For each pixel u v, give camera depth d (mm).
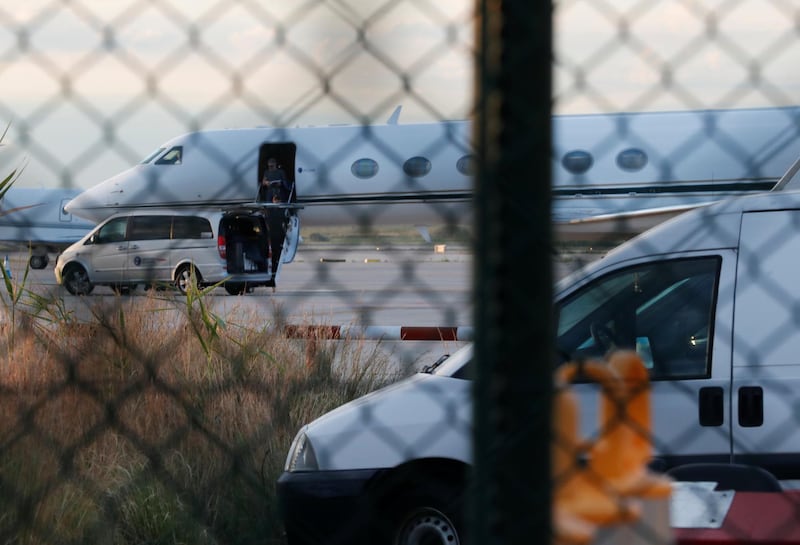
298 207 49875
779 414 15383
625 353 6770
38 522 14156
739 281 16000
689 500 8578
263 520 17719
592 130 61906
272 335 26078
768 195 16438
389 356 27781
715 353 15789
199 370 22438
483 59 4973
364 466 16641
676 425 15578
